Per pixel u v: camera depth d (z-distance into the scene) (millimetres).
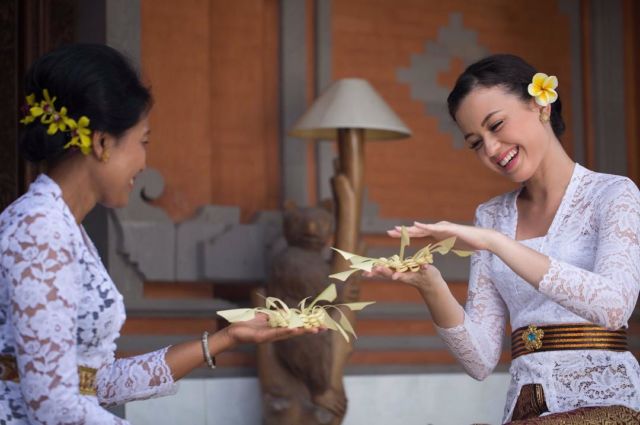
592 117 9055
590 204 3285
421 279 3266
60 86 2840
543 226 3391
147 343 7074
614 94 9086
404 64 8508
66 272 2723
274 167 7977
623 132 9094
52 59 2867
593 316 3027
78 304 2795
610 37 9117
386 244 8242
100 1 7305
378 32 8414
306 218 6664
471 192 8648
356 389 7531
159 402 6930
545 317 3287
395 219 8242
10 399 2746
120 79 2895
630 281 3078
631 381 3189
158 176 7207
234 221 7551
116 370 3141
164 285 7285
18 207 2779
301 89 8062
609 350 3209
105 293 2850
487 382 7984
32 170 7699
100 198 2957
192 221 7328
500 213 3535
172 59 7523
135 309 7070
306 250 6719
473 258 3594
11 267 2688
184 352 3174
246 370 7277
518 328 3371
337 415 6672
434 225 3105
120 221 7031
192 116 7555
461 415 7867
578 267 3236
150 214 7180
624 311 3043
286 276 6582
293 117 8008
